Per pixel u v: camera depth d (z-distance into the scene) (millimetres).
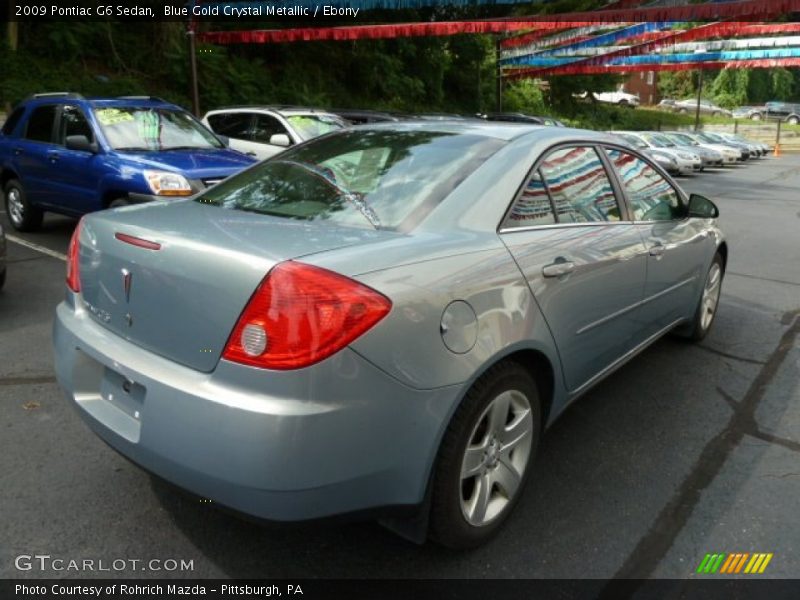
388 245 2301
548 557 2580
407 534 2432
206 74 19406
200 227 2465
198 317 2156
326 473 2025
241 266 2094
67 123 7777
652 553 2621
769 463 3330
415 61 28672
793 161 32375
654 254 3705
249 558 2531
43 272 6543
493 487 2666
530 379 2693
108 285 2510
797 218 12781
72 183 7445
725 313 5945
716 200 16000
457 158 2898
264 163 3359
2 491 2877
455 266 2361
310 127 10844
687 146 26672
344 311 2012
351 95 25844
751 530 2777
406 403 2145
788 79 73625
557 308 2787
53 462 3123
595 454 3379
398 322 2109
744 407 3973
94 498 2854
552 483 3100
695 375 4441
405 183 2773
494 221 2678
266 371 1993
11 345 4590
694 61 27406
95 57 17781
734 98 72562
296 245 2227
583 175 3332
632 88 75812
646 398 4062
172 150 7488
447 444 2324
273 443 1957
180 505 2832
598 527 2773
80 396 2582
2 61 15164
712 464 3309
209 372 2127
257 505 2031
